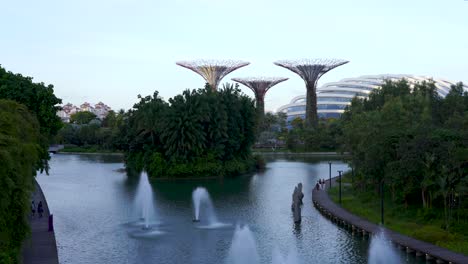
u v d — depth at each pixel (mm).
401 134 54969
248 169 107250
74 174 102812
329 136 163125
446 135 49406
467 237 41000
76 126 199625
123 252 40438
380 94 117438
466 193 43719
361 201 60250
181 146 97062
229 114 104562
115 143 108625
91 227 49844
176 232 47594
